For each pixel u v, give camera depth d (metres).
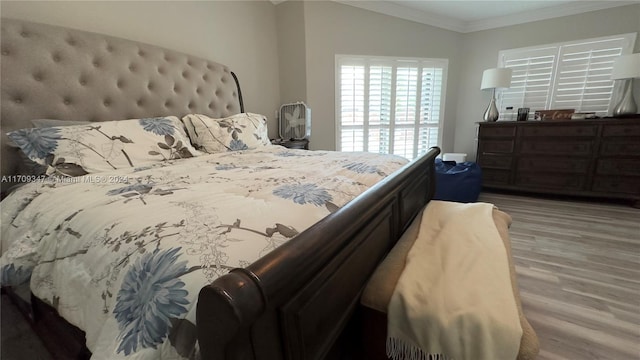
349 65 3.56
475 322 0.79
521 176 3.57
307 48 3.29
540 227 2.67
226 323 0.43
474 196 3.28
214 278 0.56
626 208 3.11
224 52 2.91
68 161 1.37
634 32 3.25
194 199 0.94
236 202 0.90
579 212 3.04
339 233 0.70
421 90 4.03
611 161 3.08
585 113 3.34
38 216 1.03
